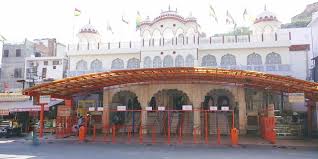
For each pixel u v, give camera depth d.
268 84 24.08
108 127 28.05
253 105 30.62
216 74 21.84
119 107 24.98
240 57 33.34
